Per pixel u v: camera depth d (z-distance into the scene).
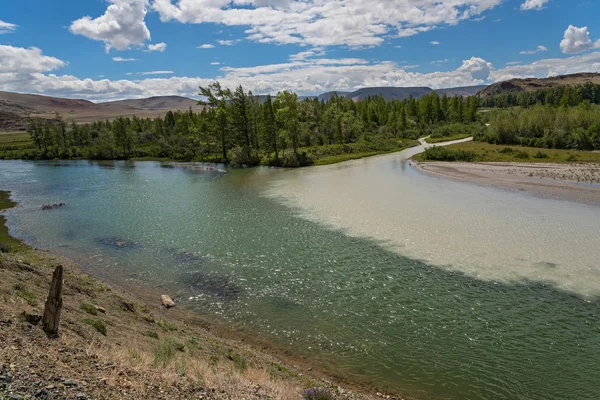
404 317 16.45
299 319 16.48
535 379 12.52
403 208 34.06
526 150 77.31
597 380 12.42
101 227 31.12
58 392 6.62
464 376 12.70
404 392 11.94
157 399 7.54
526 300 17.58
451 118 170.62
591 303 17.12
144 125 153.38
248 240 26.91
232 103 86.62
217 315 16.92
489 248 23.84
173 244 26.47
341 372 12.93
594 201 34.97
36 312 10.58
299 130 81.00
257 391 9.42
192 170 72.31
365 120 148.62
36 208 39.16
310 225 29.97
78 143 126.25
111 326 12.17
